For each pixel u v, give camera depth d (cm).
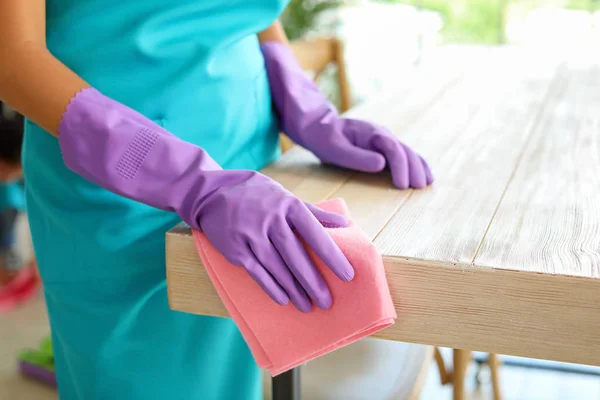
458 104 122
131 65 75
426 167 81
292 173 85
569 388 176
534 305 56
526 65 161
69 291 82
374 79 310
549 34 316
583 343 56
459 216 70
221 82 82
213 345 89
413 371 108
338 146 85
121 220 77
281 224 59
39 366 177
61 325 85
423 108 120
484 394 173
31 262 224
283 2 85
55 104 66
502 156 91
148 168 65
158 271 81
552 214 70
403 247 61
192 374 88
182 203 65
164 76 77
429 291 58
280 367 61
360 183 82
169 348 85
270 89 96
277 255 59
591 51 180
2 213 224
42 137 78
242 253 58
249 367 97
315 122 90
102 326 82
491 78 146
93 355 83
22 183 227
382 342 116
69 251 81
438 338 60
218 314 65
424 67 162
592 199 74
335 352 113
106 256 79
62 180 78
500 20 320
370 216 70
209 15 78
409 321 60
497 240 63
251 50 90
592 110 116
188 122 80
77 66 74
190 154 66
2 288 221
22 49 66
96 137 65
